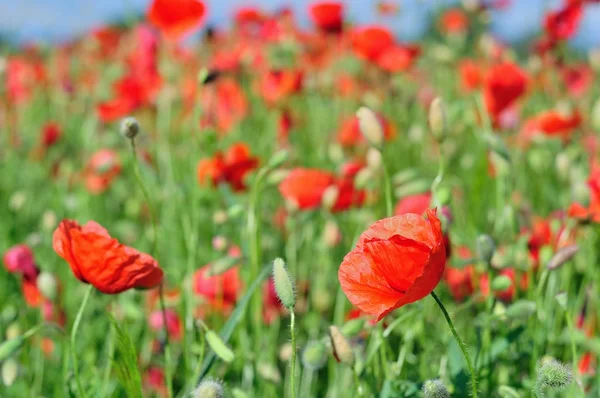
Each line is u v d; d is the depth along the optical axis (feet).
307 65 8.57
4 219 6.31
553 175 6.04
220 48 8.93
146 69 6.70
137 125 3.97
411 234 3.43
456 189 5.46
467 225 4.89
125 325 3.85
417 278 3.34
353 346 3.98
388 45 7.01
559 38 6.74
